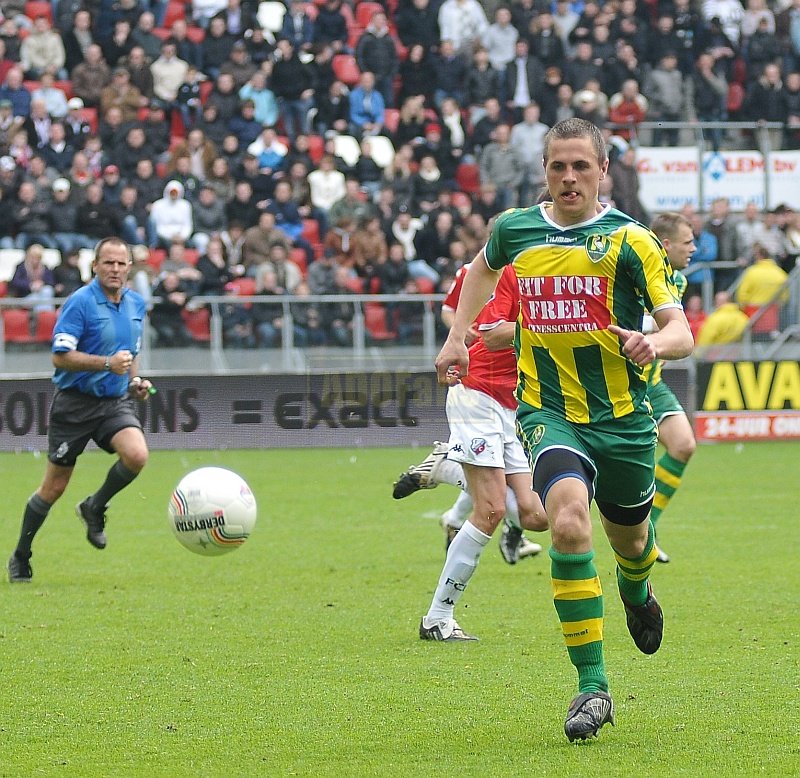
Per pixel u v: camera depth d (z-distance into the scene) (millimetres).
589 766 15281
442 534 37031
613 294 16906
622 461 17297
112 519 40438
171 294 61844
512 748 16188
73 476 52594
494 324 22922
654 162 77312
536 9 85000
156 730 17234
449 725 17375
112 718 17891
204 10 85438
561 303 17016
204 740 16719
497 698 18844
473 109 79812
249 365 62062
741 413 64375
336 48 82438
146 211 70062
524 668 20812
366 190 75375
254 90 77438
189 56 79812
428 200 73812
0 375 59875
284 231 71000
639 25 82750
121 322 29766
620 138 77000
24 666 21203
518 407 17859
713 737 16594
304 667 20984
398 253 66812
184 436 59906
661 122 77750
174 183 70125
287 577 30156
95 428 29719
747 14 85438
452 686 19594
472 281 18344
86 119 75438
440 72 80438
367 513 41531
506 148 75375
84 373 29250
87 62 77250
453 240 70438
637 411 17297
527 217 17375
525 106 78812
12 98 74438
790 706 18203
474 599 27203
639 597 19000
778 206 73938
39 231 68375
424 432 52625
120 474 29688
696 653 21750
